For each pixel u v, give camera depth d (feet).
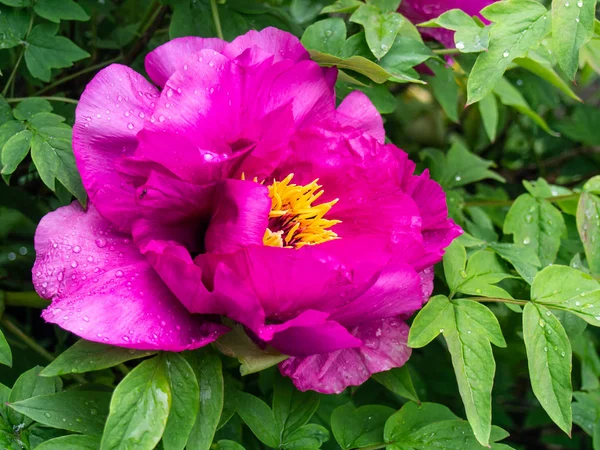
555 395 1.47
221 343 1.40
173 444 1.32
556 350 1.49
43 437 1.41
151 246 1.32
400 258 1.46
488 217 2.16
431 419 1.56
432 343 2.18
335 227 1.53
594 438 1.79
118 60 1.94
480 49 1.56
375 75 1.65
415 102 2.66
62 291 1.35
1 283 1.94
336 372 1.47
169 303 1.37
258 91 1.47
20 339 1.89
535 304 1.53
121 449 1.29
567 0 1.51
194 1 1.75
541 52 1.92
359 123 1.60
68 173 1.51
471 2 1.73
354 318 1.42
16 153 1.52
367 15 1.67
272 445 1.49
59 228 1.40
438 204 1.54
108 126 1.42
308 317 1.32
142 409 1.32
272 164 1.46
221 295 1.33
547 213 1.83
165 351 1.38
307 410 1.55
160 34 2.00
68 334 1.93
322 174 1.52
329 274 1.32
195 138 1.40
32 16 1.67
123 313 1.33
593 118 2.85
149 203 1.36
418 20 1.79
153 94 1.45
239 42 1.51
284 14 1.83
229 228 1.34
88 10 1.92
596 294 1.52
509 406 2.89
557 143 3.03
